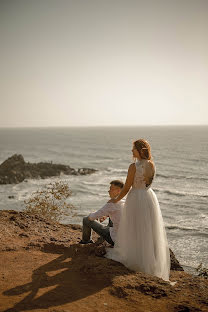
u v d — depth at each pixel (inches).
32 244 198.2
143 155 171.2
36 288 139.9
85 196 1775.3
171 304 132.9
